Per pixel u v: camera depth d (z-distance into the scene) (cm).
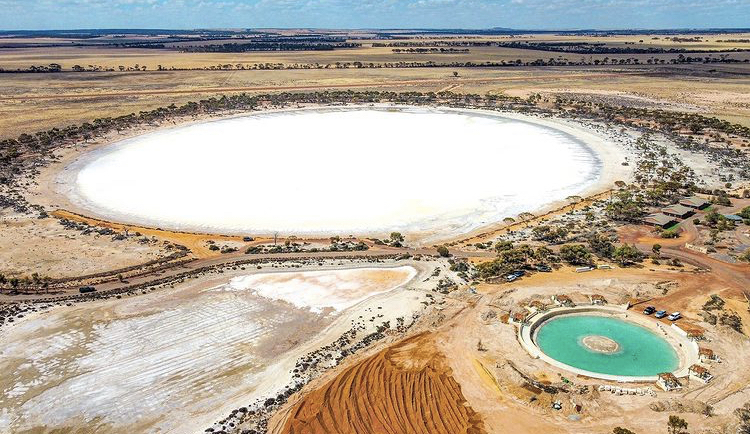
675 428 4962
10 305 7369
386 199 11862
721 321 6712
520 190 12450
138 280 8106
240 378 5897
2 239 9538
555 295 7412
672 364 6053
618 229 10050
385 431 5072
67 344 6500
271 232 10138
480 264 8438
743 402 5350
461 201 11769
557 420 5188
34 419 5328
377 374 5884
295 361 6172
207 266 8588
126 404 5519
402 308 7262
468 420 5197
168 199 11794
